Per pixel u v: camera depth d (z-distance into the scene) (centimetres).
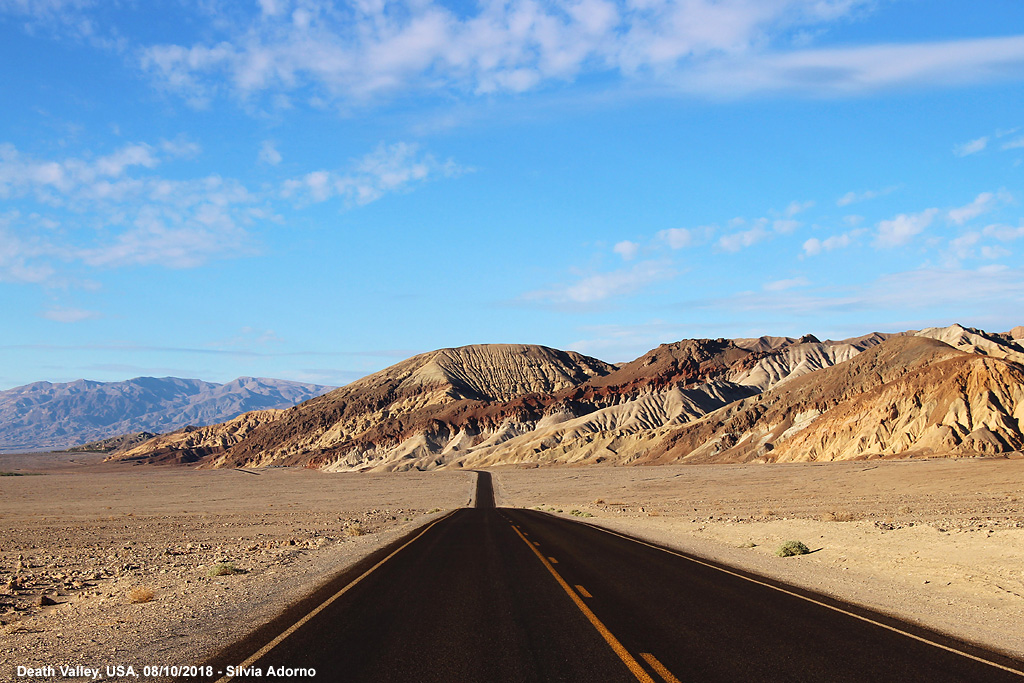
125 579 1880
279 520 4747
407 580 1531
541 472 13525
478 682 765
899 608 1187
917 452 9719
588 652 891
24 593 1767
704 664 834
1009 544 1934
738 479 8794
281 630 1039
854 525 2830
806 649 904
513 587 1409
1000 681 769
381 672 807
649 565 1750
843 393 14462
